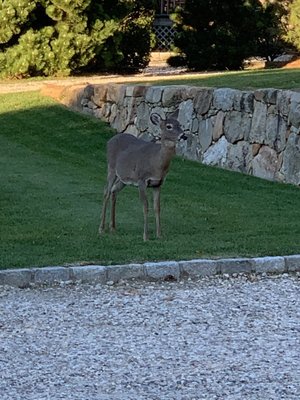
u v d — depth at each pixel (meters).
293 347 6.63
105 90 17.42
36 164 14.79
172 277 8.57
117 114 17.02
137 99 16.31
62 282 8.38
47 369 6.19
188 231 10.15
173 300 7.85
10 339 6.81
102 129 17.09
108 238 9.81
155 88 15.77
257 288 8.26
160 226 9.90
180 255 8.98
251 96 13.76
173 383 5.94
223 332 6.97
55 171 14.22
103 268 8.48
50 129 17.14
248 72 18.75
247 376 6.06
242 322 7.22
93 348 6.61
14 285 8.32
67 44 22.23
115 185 10.13
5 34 22.05
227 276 8.66
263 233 9.97
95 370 6.17
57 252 9.16
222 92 14.37
